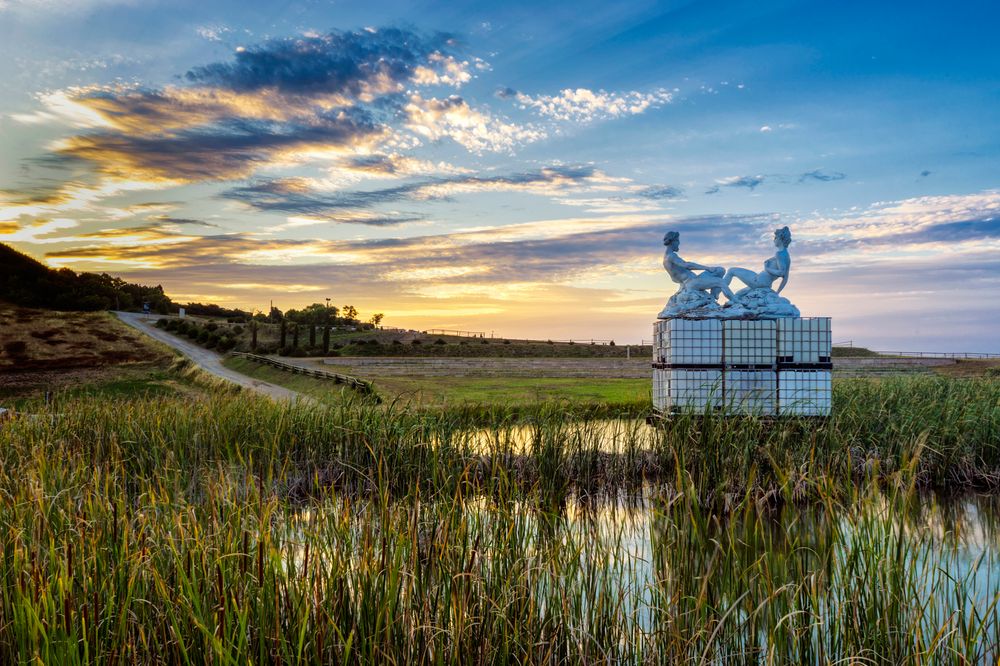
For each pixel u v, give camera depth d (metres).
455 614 4.36
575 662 4.70
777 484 9.38
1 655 4.27
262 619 4.02
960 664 4.36
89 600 4.44
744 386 15.96
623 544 6.85
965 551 8.06
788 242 16.98
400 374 41.03
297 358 58.12
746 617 4.76
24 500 5.78
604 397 26.73
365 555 4.57
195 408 13.61
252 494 5.56
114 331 64.94
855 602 4.70
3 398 34.00
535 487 6.54
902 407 14.30
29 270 97.94
